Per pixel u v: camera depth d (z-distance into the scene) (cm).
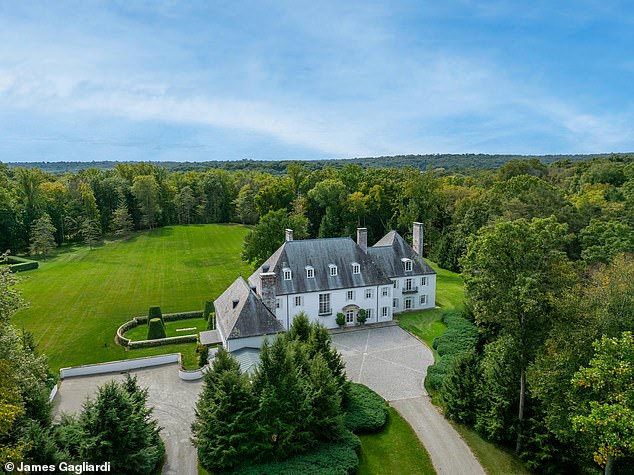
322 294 5169
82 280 7294
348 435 3025
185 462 2817
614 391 2206
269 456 2745
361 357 4475
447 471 2822
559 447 2759
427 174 9069
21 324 5297
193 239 10950
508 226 2931
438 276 7900
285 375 2855
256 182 13612
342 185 10019
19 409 2186
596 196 7844
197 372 3994
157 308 5184
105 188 12181
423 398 3703
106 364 4122
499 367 3138
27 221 9750
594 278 2902
